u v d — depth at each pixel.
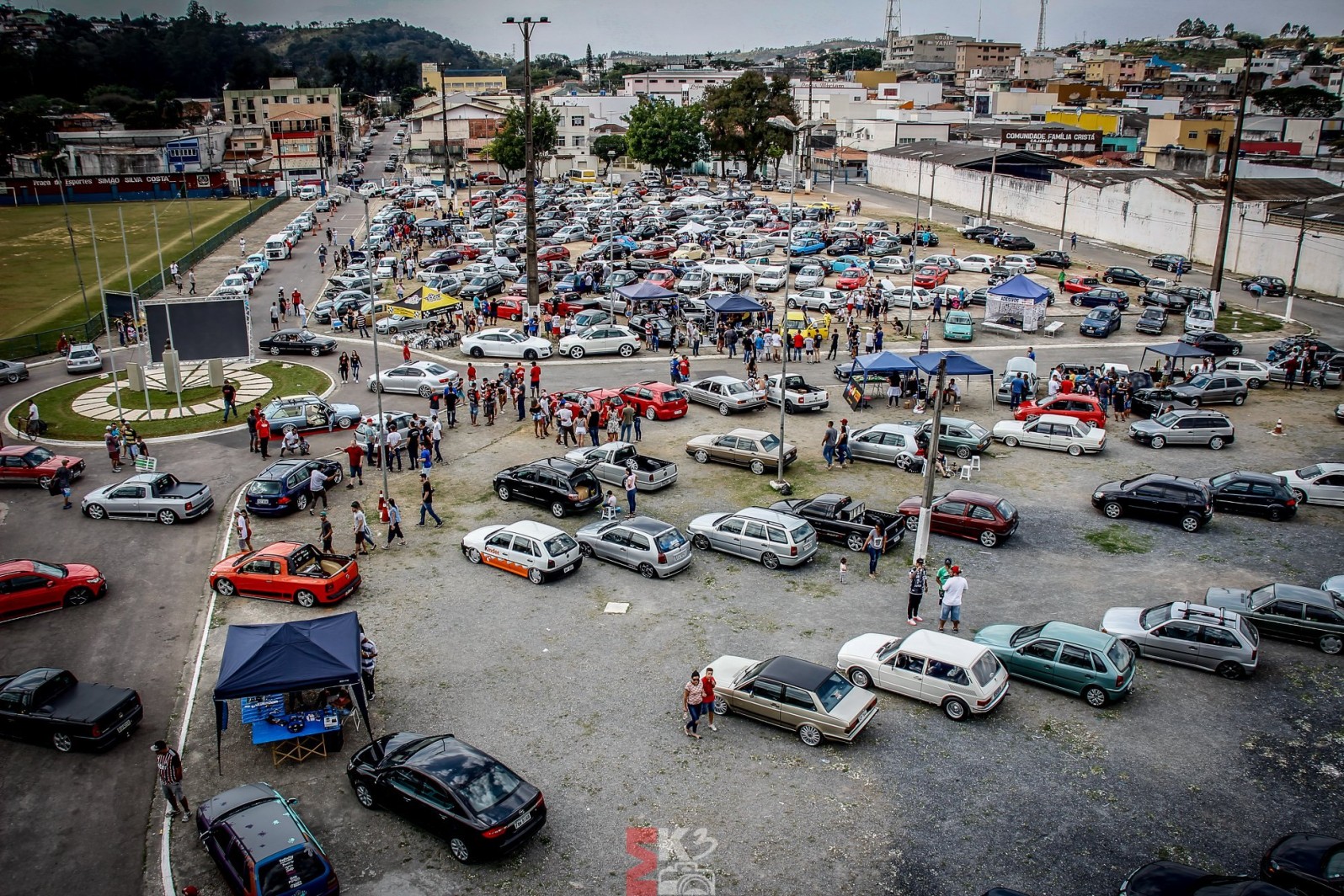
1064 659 21.12
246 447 40.28
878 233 85.94
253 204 125.31
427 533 31.22
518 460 37.97
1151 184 84.06
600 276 69.00
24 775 19.62
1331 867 14.63
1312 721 20.06
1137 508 30.53
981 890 15.65
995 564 28.00
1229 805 17.52
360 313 62.03
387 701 21.62
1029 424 38.28
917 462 35.72
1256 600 23.67
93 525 32.59
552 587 27.28
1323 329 57.59
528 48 58.88
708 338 54.94
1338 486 31.59
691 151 132.62
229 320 48.81
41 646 24.69
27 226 109.38
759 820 17.45
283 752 20.05
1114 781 18.25
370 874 16.42
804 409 43.03
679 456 37.97
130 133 164.38
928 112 156.50
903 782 18.39
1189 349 45.16
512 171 149.62
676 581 27.52
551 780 18.75
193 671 23.48
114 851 17.44
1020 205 103.06
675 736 20.11
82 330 58.47
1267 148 121.81
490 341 53.03
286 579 26.45
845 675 22.06
